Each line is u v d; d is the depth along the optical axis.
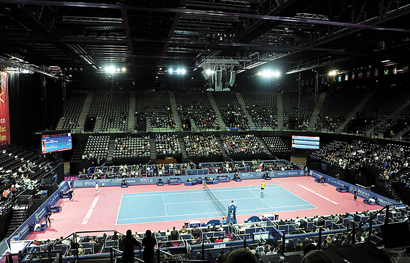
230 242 19.66
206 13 21.31
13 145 41.88
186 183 42.25
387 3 23.44
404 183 34.88
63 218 29.55
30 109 46.06
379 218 26.42
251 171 47.78
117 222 28.77
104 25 28.84
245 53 43.41
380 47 37.16
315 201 35.50
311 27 31.33
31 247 19.36
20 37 28.77
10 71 36.31
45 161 43.56
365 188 39.97
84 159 47.28
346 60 43.28
